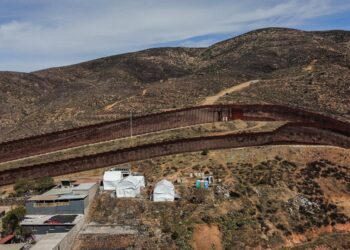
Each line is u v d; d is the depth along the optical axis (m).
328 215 62.34
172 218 57.00
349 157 74.50
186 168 69.88
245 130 86.88
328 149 76.25
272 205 61.81
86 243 52.88
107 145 87.62
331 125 88.50
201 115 96.12
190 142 78.19
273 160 71.69
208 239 54.16
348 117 100.62
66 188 62.69
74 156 82.88
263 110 96.19
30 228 53.34
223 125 91.81
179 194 61.12
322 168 71.19
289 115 94.50
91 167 75.75
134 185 61.53
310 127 85.81
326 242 57.41
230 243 54.41
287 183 66.62
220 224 56.25
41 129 110.50
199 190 61.56
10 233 54.28
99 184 65.75
